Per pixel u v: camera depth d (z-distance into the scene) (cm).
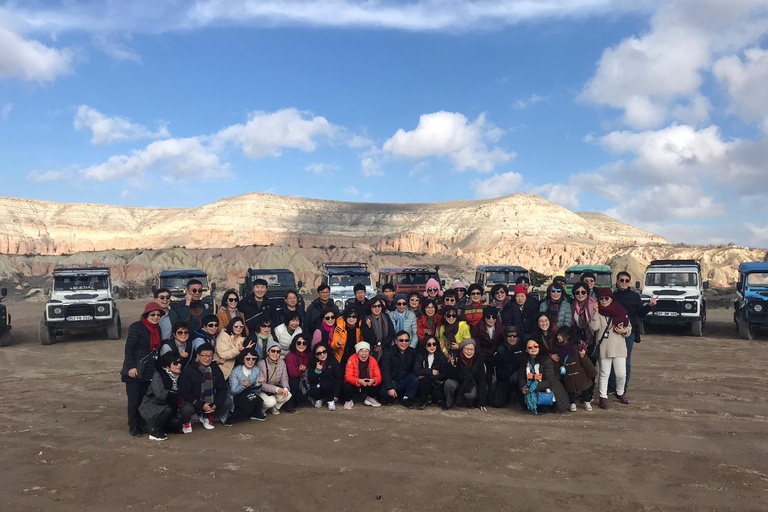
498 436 777
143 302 3831
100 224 15588
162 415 765
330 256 6944
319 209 17788
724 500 570
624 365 933
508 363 926
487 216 16162
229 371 853
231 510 550
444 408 934
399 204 18950
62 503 570
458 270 6238
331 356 937
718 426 824
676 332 2025
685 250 9019
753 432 795
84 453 718
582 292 928
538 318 898
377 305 970
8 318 1848
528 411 918
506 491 591
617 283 1001
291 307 977
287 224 16400
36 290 4300
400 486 604
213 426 833
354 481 618
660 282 1998
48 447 745
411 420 865
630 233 18088
